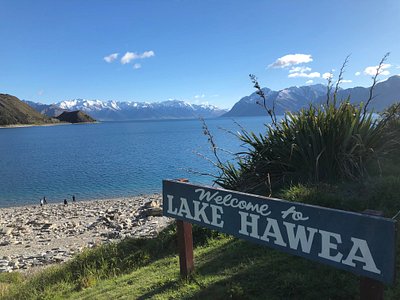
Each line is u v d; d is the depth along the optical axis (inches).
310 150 269.6
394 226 100.2
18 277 391.9
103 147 3435.0
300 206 126.0
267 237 138.9
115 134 6195.9
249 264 184.1
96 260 299.7
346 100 285.6
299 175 276.2
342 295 142.1
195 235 262.1
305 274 160.2
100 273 270.8
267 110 312.5
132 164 2015.3
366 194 227.6
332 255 115.9
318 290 148.3
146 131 7101.4
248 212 146.6
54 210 1045.8
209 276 181.8
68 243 629.0
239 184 302.7
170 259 242.7
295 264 171.9
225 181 317.7
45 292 255.9
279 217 133.9
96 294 211.5
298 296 147.0
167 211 190.4
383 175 255.3
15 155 2878.9
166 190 189.9
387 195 217.2
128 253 298.2
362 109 289.1
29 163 2299.5
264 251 196.1
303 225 125.0
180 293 172.2
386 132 301.0
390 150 285.0
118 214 864.3
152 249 284.4
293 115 305.0
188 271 188.2
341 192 237.5
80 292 231.0
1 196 1336.1
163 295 176.9
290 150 281.6
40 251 593.9
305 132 277.4
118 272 263.3
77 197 1267.2
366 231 106.6
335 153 267.4
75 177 1692.9
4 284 351.9
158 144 3526.1
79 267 301.7
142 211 816.3
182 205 180.7
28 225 852.6
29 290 282.0
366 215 107.0
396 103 358.0
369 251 105.7
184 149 2819.9
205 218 167.6
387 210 204.1
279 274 165.3
